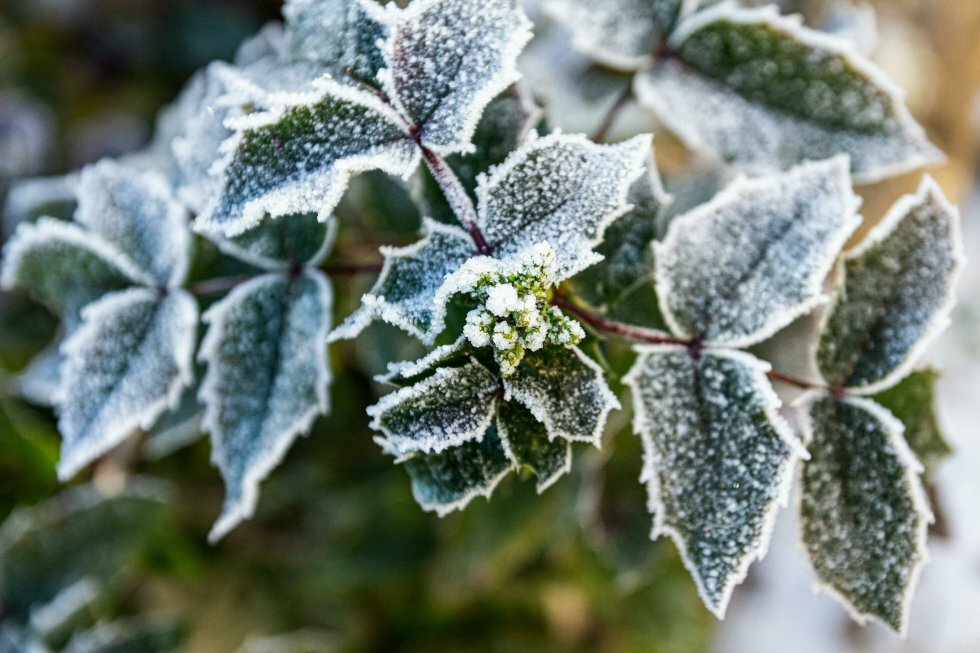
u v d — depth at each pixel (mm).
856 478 383
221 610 529
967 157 690
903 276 382
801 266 373
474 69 359
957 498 640
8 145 617
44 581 468
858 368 385
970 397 653
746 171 410
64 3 671
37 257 417
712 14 403
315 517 544
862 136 402
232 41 678
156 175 417
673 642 567
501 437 358
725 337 375
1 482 486
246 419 401
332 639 540
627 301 393
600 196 354
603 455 451
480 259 348
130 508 473
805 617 706
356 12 368
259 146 352
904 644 691
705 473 370
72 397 405
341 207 448
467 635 595
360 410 514
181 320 408
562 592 579
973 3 632
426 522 530
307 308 402
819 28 477
